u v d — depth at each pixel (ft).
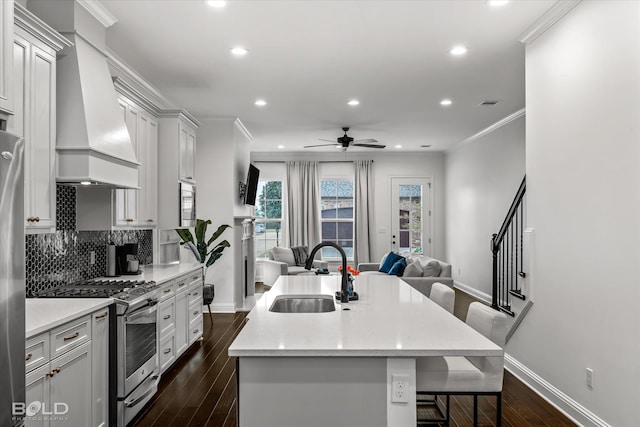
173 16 10.30
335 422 6.01
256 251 31.07
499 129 21.95
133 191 12.85
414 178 31.50
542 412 10.00
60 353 7.30
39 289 9.80
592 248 8.91
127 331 9.29
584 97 9.21
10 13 6.95
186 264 16.14
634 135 7.74
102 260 12.73
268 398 6.01
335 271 31.30
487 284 23.48
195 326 15.42
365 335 6.53
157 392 11.40
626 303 7.92
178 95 16.98
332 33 11.30
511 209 15.56
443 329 6.90
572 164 9.64
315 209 30.94
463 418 9.78
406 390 5.99
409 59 13.15
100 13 9.93
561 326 10.06
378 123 22.08
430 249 31.48
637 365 7.64
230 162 20.92
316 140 26.86
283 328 6.98
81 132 8.96
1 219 5.40
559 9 9.86
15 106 7.51
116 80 11.46
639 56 7.63
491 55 12.81
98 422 8.59
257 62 13.35
